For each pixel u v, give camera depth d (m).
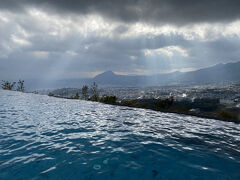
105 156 4.10
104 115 10.30
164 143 5.20
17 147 4.47
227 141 5.51
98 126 7.31
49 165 3.53
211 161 3.95
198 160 3.99
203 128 7.31
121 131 6.57
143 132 6.48
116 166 3.60
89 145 4.84
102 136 5.81
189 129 7.10
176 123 8.31
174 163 3.81
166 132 6.54
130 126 7.48
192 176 3.26
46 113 10.29
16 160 3.69
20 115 9.21
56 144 4.81
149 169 3.51
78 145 4.81
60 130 6.40
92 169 3.43
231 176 3.28
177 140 5.54
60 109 12.34
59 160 3.78
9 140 5.01
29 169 3.33
